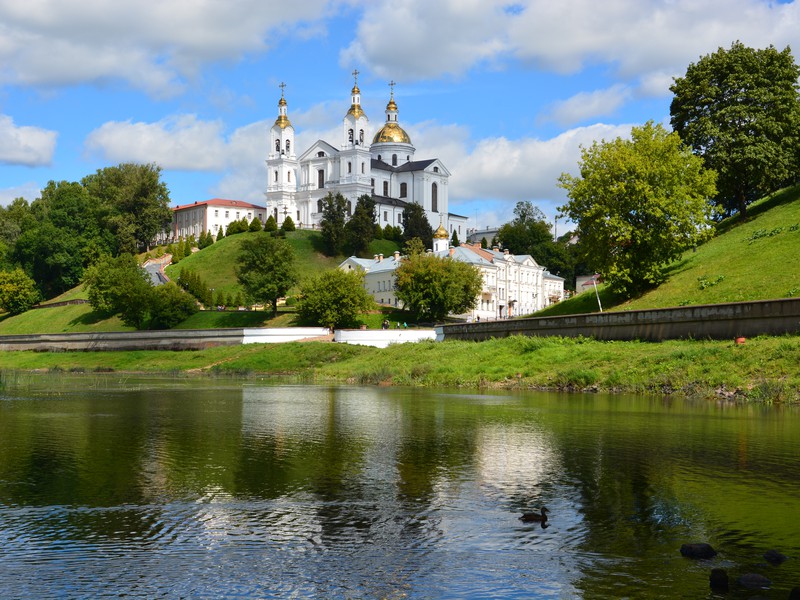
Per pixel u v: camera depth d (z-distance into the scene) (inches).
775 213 3452.3
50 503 807.7
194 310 5339.6
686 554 637.3
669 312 2301.9
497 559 631.2
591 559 629.9
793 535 691.4
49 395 2135.8
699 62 3676.2
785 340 1923.0
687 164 3107.8
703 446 1130.7
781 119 3491.6
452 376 2509.8
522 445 1152.2
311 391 2268.7
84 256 7362.2
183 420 1489.9
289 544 671.8
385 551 652.7
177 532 707.4
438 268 4906.5
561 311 3516.2
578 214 3132.4
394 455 1075.3
